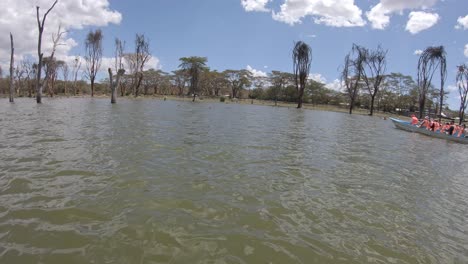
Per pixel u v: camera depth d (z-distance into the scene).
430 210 6.06
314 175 7.85
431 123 21.75
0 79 74.25
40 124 13.65
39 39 30.39
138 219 4.58
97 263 3.45
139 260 3.55
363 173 8.52
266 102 74.50
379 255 4.15
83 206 4.91
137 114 21.67
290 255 3.94
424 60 41.91
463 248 4.58
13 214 4.51
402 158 11.49
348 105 70.69
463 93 42.19
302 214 5.29
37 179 6.05
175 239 4.09
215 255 3.79
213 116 24.36
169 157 8.55
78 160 7.60
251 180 6.96
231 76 89.75
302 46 56.16
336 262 3.88
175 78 91.25
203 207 5.22
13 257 3.47
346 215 5.41
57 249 3.68
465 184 8.29
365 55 49.34
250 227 4.63
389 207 6.00
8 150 8.27
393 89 64.94
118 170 6.95
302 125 21.78
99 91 89.25
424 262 4.09
